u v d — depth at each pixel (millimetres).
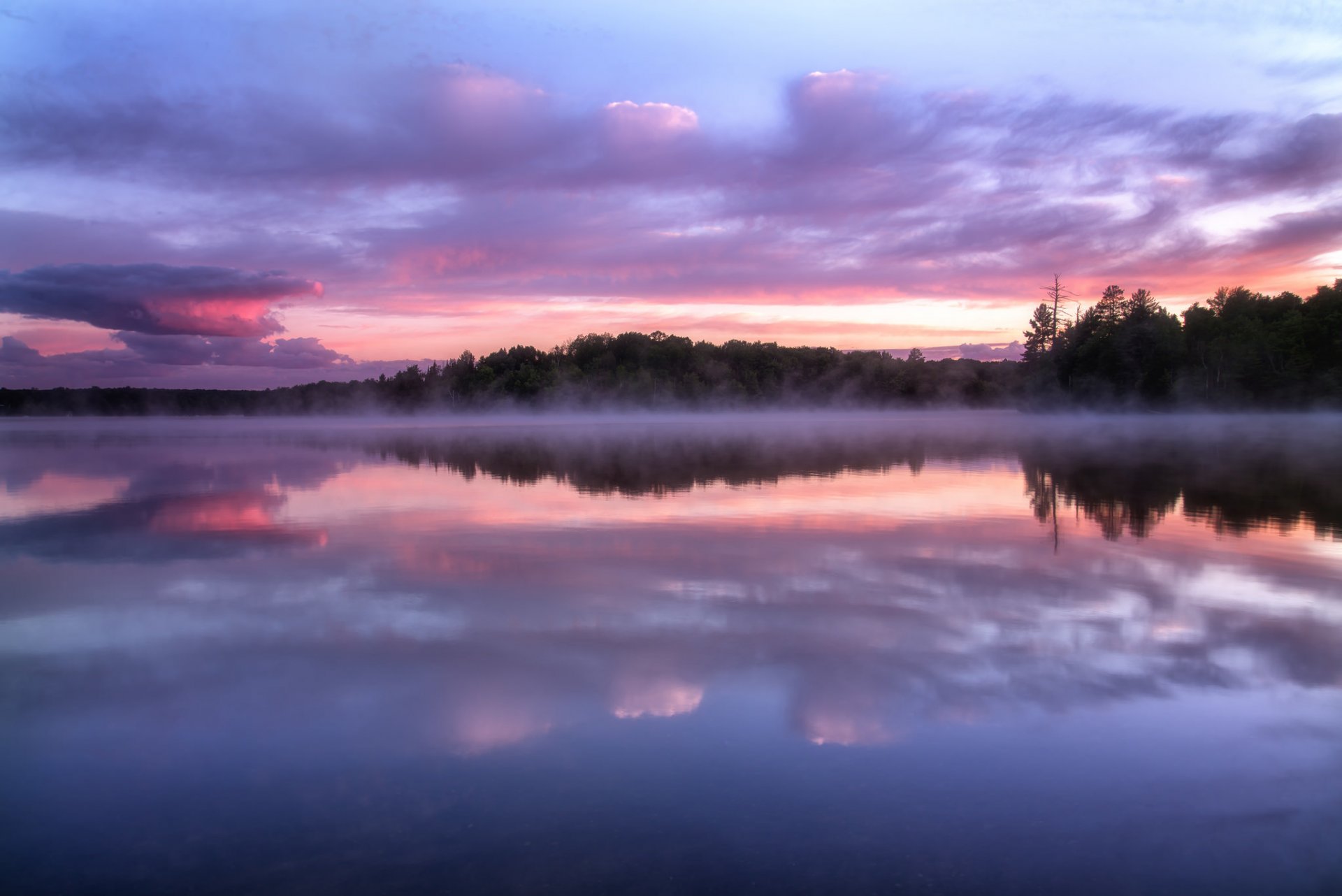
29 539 10062
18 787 3811
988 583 7355
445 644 5781
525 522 10992
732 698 4758
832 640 5785
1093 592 6984
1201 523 10398
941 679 5012
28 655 5629
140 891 3018
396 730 4379
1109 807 3537
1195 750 4051
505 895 2959
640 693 4859
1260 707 4555
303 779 3873
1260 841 3271
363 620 6406
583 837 3328
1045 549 8891
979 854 3188
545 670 5238
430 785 3785
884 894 2939
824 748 4113
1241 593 6906
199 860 3211
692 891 2957
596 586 7414
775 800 3605
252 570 8195
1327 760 3932
